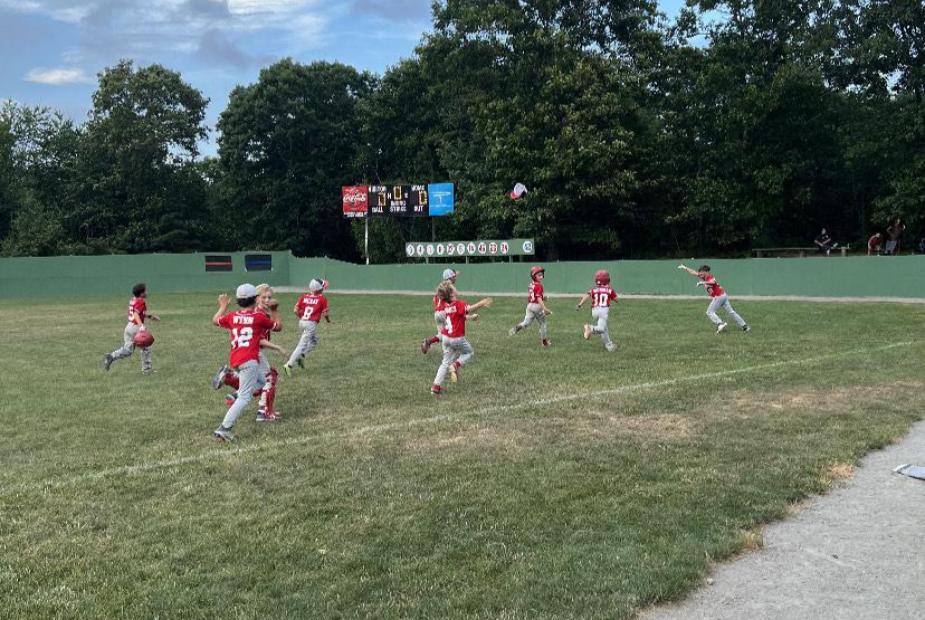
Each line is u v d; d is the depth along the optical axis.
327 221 59.28
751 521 5.64
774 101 38.34
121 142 57.12
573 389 10.73
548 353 14.49
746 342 15.25
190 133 59.66
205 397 10.97
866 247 41.91
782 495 6.17
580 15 45.00
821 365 12.01
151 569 5.07
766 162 40.44
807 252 39.97
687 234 46.56
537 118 40.50
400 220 51.47
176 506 6.26
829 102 40.75
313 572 4.98
